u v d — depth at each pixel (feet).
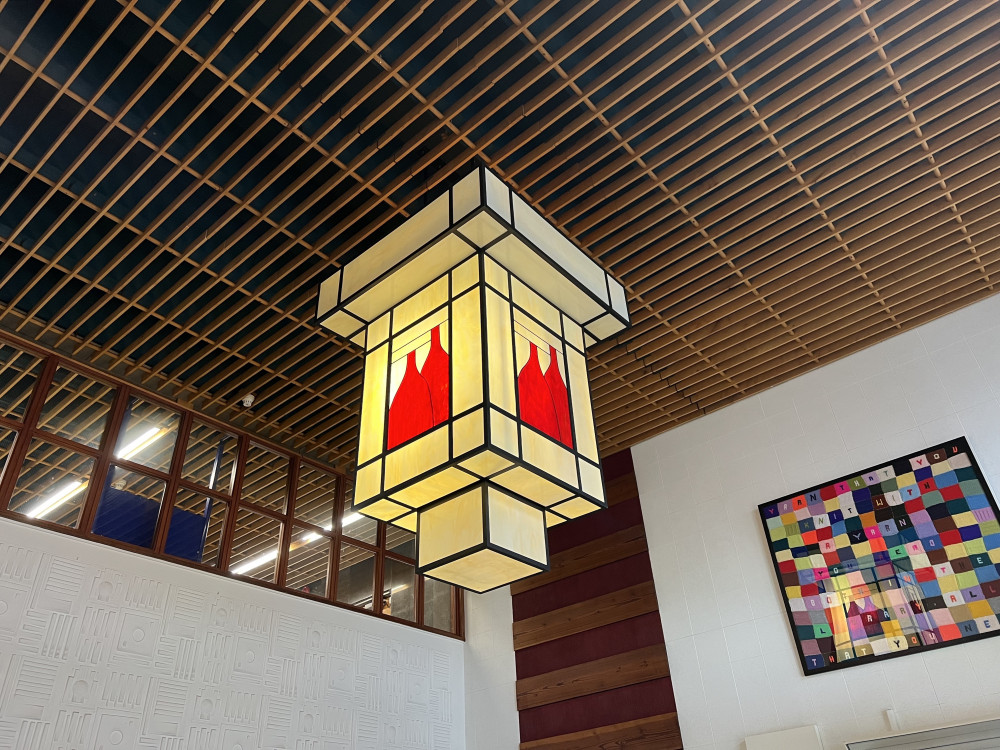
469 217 7.28
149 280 11.89
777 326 13.46
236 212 10.74
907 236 11.82
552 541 16.81
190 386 14.38
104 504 12.82
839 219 11.55
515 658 16.29
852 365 14.19
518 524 7.18
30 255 11.23
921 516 12.42
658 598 14.73
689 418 15.75
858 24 8.86
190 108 9.66
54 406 14.49
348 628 15.16
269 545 19.88
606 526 16.08
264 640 13.64
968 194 11.10
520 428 6.83
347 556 20.84
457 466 6.65
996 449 12.23
